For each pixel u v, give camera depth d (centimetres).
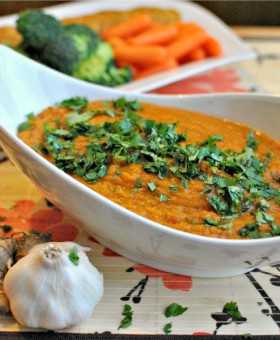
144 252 43
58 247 40
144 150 44
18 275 40
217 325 40
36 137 48
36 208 50
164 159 44
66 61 65
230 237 41
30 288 39
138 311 41
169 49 74
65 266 40
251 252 40
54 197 44
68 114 50
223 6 95
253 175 44
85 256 42
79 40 68
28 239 44
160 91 68
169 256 42
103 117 49
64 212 46
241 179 43
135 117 49
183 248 40
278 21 95
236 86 69
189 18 84
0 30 70
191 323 41
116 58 73
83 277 40
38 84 52
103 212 40
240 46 76
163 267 44
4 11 94
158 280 44
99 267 44
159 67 72
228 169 44
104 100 54
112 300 42
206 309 41
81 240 47
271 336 40
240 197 42
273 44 82
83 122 48
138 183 43
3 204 50
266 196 43
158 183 43
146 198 42
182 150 44
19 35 69
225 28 80
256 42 82
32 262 40
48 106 52
